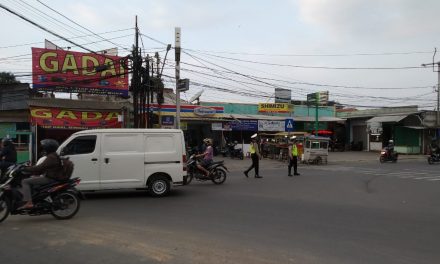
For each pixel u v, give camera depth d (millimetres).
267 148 31375
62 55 22922
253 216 8781
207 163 15273
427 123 39062
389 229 7582
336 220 8391
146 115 22969
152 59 23016
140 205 10312
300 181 16109
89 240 6676
